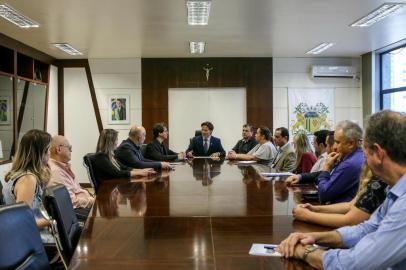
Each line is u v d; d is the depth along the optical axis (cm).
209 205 251
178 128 840
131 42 668
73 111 834
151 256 160
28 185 257
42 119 768
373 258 121
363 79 819
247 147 652
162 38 639
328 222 195
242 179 367
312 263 144
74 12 486
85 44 680
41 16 501
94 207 250
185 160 567
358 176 237
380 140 127
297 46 716
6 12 483
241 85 834
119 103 830
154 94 832
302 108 838
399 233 119
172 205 253
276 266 146
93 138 834
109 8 471
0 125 611
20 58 714
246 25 558
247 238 181
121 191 310
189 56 817
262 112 838
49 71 790
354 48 740
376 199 179
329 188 244
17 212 158
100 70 828
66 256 200
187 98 839
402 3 457
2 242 143
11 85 639
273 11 488
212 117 841
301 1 449
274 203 255
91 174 391
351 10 486
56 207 200
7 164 620
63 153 362
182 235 188
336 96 842
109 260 156
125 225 207
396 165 127
